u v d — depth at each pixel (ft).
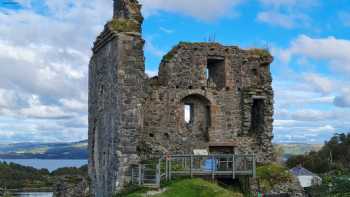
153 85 105.91
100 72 110.52
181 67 108.27
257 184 97.09
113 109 99.04
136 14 101.30
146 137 103.91
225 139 109.81
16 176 365.20
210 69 119.03
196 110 110.11
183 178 92.48
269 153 111.86
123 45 97.40
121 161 94.38
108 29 100.27
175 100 107.24
